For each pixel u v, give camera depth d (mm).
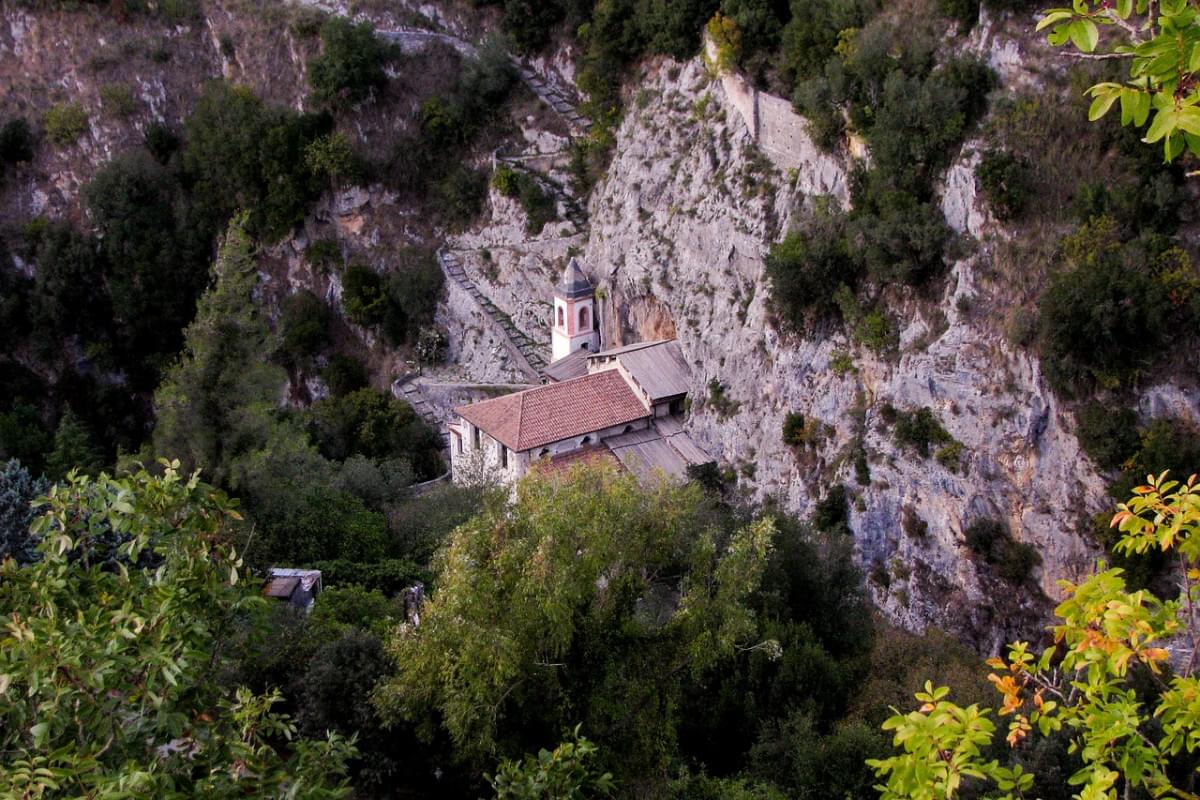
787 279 59656
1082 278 47812
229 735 19766
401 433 82312
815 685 39750
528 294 87438
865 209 58469
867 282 58500
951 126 54188
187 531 19844
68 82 97188
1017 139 52250
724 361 66625
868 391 58094
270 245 95062
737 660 39750
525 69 96062
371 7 98250
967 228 53938
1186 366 47219
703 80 75875
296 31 95938
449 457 81750
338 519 52344
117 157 93500
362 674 31781
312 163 91938
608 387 68125
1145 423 48000
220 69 99062
